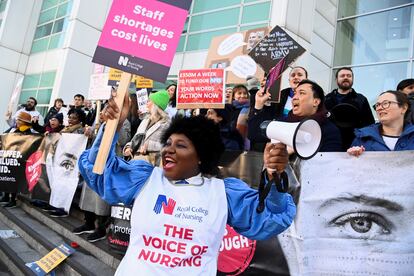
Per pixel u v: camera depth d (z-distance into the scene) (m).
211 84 3.60
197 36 12.27
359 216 2.35
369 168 2.36
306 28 10.01
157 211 1.44
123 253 3.43
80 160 1.69
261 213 1.41
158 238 1.41
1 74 16.89
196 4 12.56
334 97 3.86
